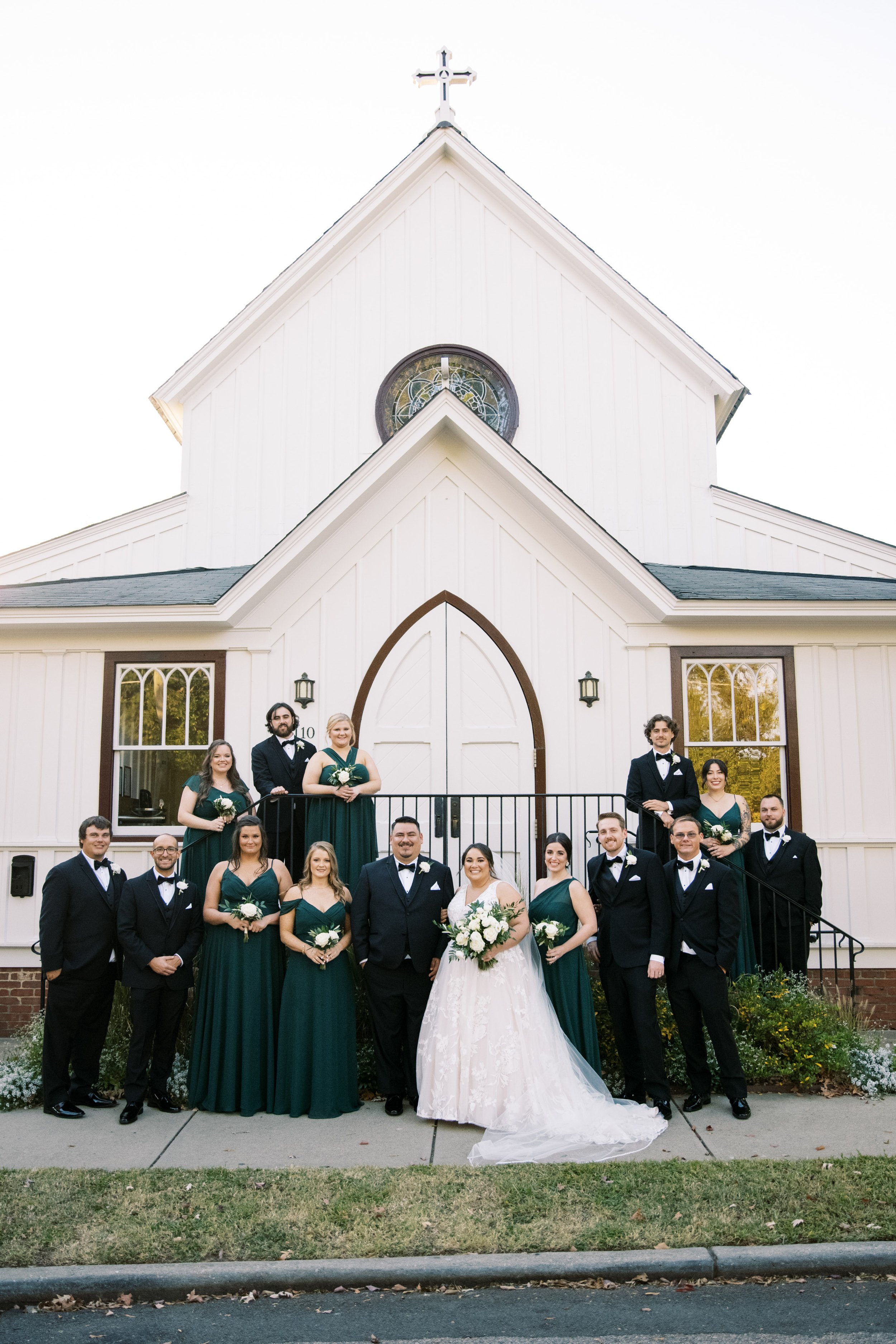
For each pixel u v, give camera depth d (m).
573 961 6.69
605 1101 6.07
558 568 9.80
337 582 9.79
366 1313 3.95
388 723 9.62
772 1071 6.82
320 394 11.84
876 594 9.53
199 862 7.42
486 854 6.53
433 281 12.09
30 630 9.59
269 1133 6.00
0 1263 4.23
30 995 9.29
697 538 11.61
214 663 9.71
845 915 9.39
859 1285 4.14
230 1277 4.13
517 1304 4.02
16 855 9.47
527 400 11.86
